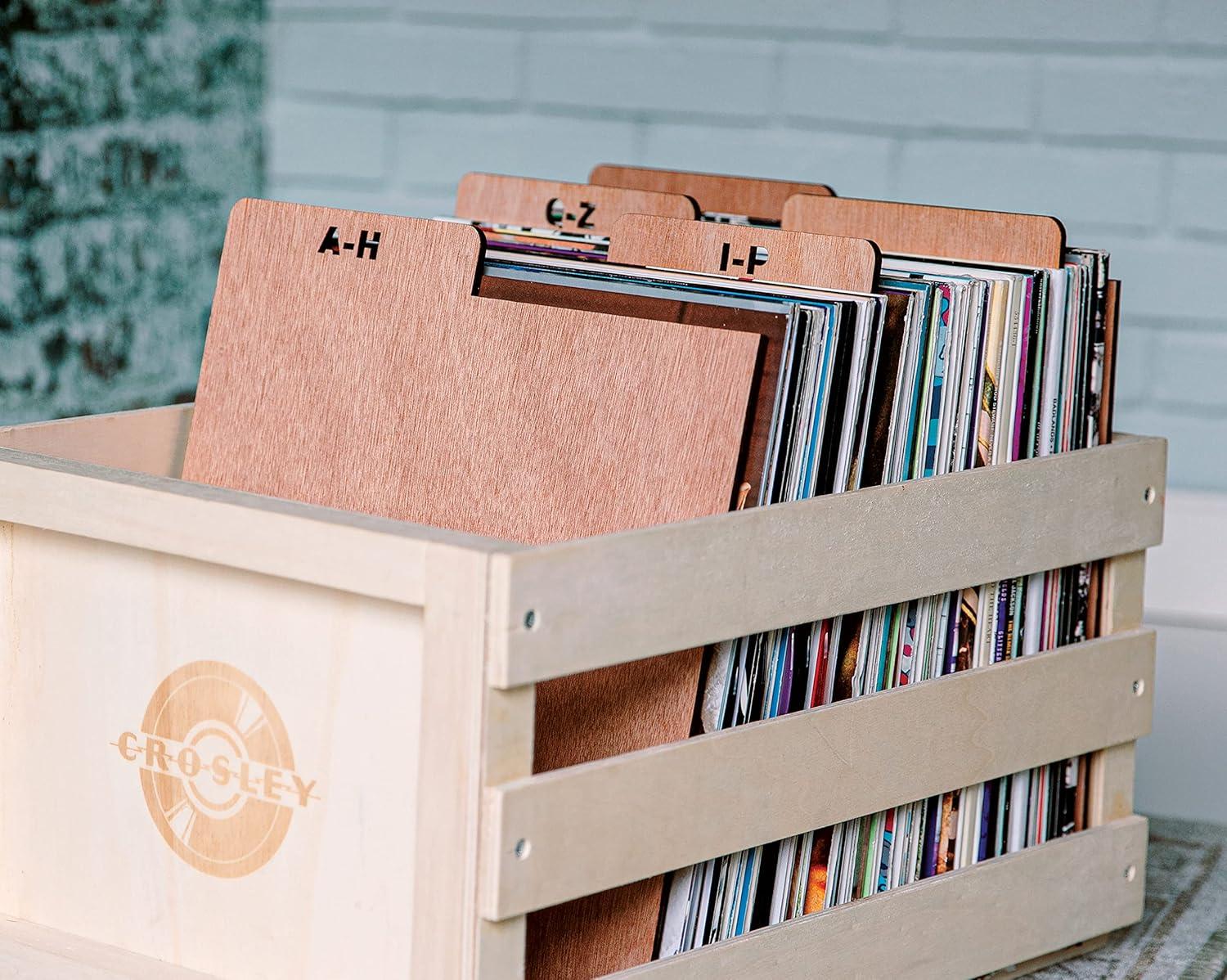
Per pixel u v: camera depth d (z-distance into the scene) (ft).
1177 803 4.32
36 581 2.70
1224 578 4.91
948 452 2.86
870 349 2.69
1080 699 3.08
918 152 5.11
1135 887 3.28
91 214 4.71
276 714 2.46
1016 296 2.92
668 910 2.55
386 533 2.24
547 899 2.25
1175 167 4.92
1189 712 4.45
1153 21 4.87
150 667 2.59
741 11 5.19
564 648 2.19
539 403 2.76
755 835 2.53
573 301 2.86
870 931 2.77
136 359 4.97
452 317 2.88
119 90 4.81
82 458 3.16
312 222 3.08
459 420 2.84
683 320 2.71
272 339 3.08
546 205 3.73
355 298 3.00
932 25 5.04
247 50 5.51
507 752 2.19
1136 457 3.13
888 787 2.74
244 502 2.39
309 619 2.41
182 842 2.59
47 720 2.72
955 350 2.83
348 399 2.96
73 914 2.72
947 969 2.92
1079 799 3.20
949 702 2.82
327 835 2.43
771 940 2.61
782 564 2.49
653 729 2.53
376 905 2.38
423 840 2.24
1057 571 3.06
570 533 2.68
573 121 5.40
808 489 2.63
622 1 5.29
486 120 5.47
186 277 5.22
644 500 2.62
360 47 5.55
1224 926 3.44
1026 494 2.91
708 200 3.92
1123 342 5.05
